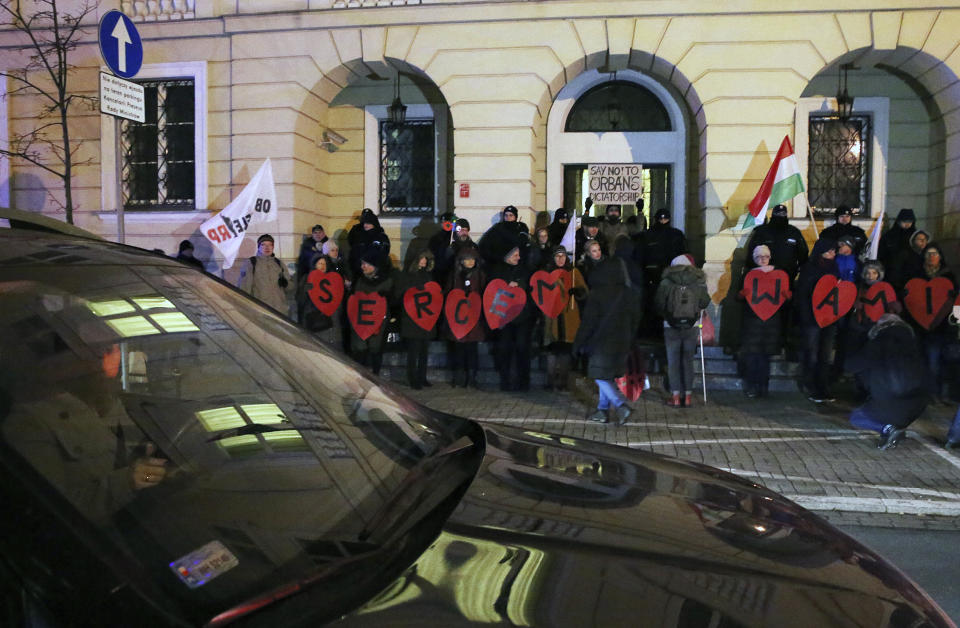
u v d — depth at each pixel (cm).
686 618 139
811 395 920
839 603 156
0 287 168
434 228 1348
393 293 1023
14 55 1252
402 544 151
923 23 1073
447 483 184
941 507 529
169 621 119
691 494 205
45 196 1270
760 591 153
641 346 1059
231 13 1195
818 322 896
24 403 148
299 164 1232
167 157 1269
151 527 138
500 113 1155
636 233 1175
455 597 135
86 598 120
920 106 1238
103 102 558
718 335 1117
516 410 862
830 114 1249
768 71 1102
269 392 198
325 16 1179
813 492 557
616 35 1125
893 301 882
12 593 117
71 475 141
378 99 1356
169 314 198
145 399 171
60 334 167
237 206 1035
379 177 1371
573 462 218
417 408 238
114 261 205
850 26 1084
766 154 1108
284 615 125
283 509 156
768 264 954
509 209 1065
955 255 1128
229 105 1216
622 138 1294
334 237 1374
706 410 869
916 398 670
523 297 963
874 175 1252
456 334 991
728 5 1099
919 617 161
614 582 146
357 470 180
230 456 167
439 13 1155
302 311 1040
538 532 162
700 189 1180
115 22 577
